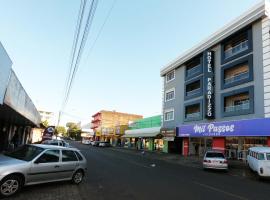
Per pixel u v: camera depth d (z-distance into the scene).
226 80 27.66
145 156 32.56
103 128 85.00
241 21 25.19
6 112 15.19
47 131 30.59
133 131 55.41
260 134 21.22
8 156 9.09
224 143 26.50
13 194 7.97
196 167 22.11
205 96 29.06
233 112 25.25
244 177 16.77
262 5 22.83
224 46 28.23
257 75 22.88
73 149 10.72
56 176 9.51
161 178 13.65
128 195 9.10
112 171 15.18
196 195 9.81
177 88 36.97
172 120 37.34
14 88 11.69
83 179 11.82
